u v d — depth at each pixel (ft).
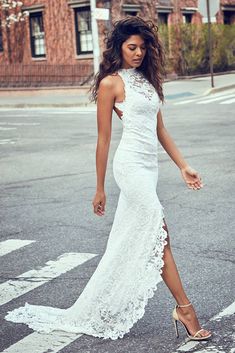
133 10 109.19
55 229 24.47
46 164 39.60
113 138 48.83
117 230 14.34
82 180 33.94
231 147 41.86
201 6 86.33
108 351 13.71
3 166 39.73
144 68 14.51
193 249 20.89
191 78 110.42
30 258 20.93
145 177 14.15
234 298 16.49
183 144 44.04
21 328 15.07
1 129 59.67
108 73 14.34
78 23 108.99
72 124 61.05
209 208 26.43
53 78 105.40
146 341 14.16
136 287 14.14
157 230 13.93
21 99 92.38
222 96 81.82
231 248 20.88
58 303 16.70
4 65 107.34
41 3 113.19
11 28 119.03
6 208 28.45
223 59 118.93
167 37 108.88
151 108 14.26
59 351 13.80
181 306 14.14
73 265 19.92
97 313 14.48
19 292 17.72
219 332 14.44
